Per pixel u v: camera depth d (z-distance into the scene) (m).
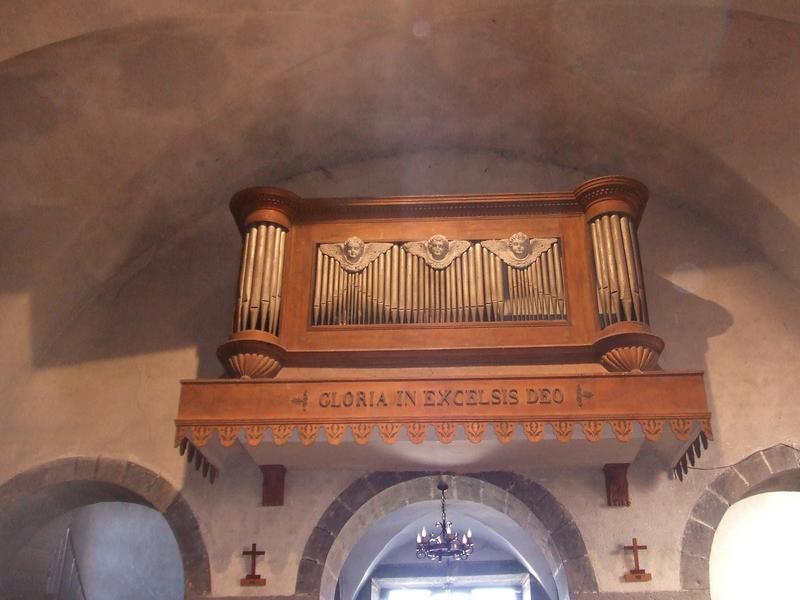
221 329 9.42
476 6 8.26
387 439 6.77
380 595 14.16
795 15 7.38
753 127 8.51
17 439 8.78
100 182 8.85
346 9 8.20
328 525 8.31
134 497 8.91
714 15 7.75
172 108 8.66
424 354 7.53
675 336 8.95
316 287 8.02
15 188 8.47
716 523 8.06
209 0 7.67
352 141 10.19
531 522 8.56
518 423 6.79
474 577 13.82
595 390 6.88
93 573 13.25
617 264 7.70
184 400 7.02
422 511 12.08
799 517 10.16
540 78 9.16
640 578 7.84
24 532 9.29
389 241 8.23
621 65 8.66
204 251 9.91
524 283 7.89
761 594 10.10
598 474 8.42
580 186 8.18
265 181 10.30
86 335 9.38
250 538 8.28
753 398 8.55
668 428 7.29
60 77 7.83
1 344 8.70
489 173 10.32
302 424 6.88
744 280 9.16
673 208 9.75
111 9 7.41
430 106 9.76
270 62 8.64
